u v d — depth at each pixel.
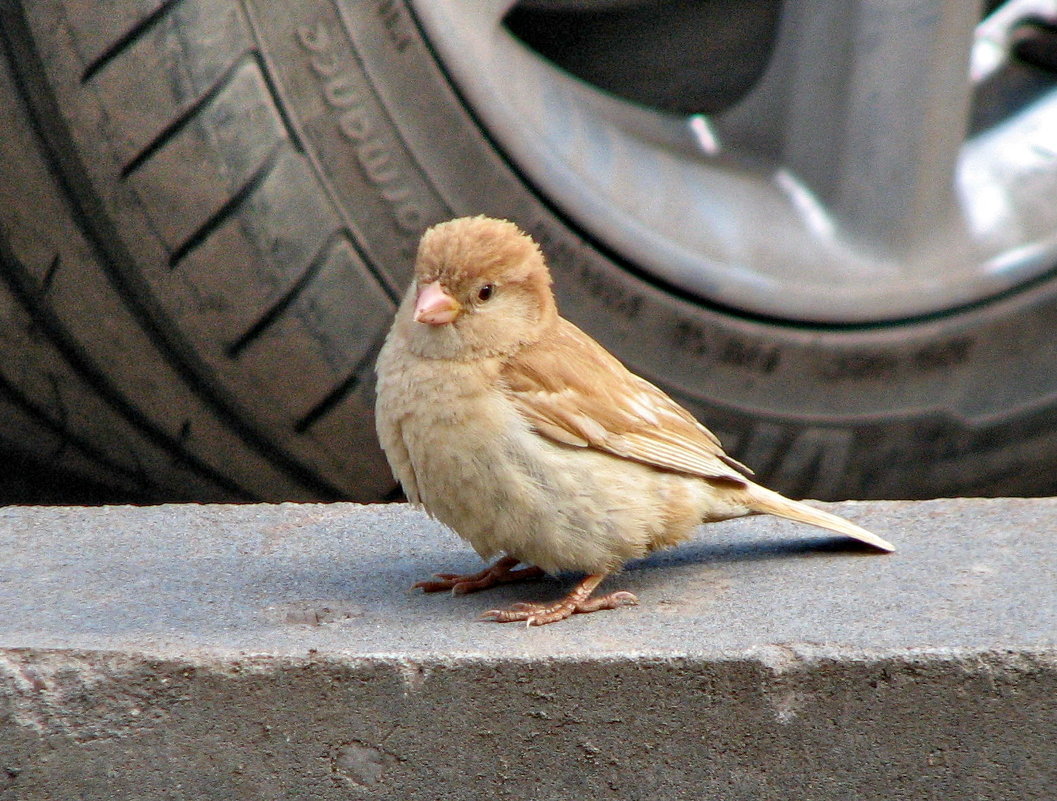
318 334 11.01
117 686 7.18
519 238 7.82
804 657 7.14
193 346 11.05
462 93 10.86
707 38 11.96
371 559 8.92
